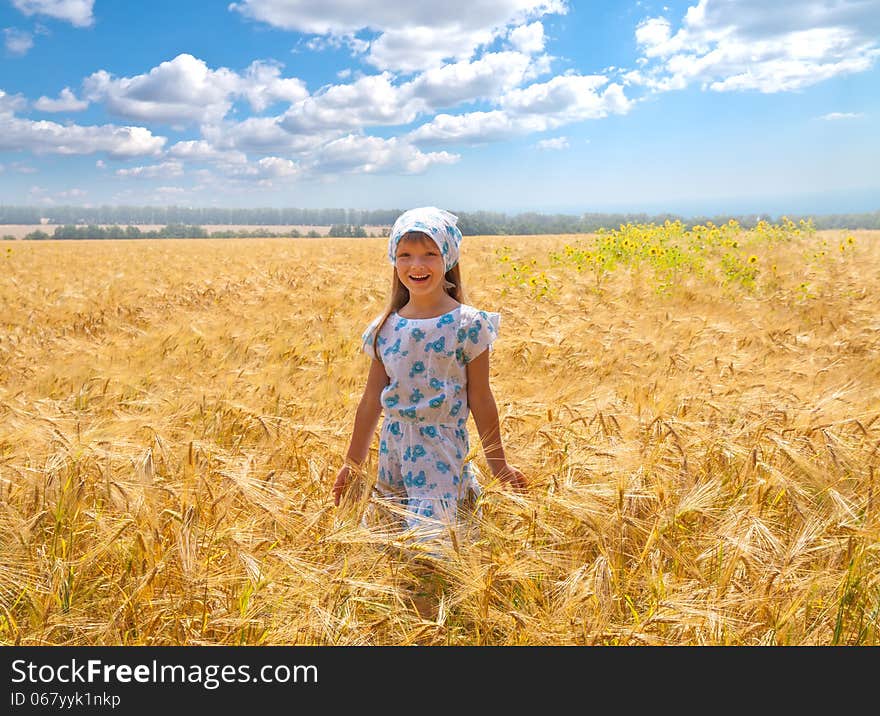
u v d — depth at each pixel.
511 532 2.19
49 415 3.04
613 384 4.07
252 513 2.26
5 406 3.36
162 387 4.10
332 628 1.71
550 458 2.64
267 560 1.96
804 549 1.96
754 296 8.71
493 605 1.89
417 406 2.38
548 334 5.41
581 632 1.73
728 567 1.91
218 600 1.85
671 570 2.02
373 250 26.11
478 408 2.46
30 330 7.41
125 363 4.90
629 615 1.85
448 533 2.04
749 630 1.77
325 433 3.03
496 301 8.48
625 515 2.18
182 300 10.45
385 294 9.52
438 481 2.36
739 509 2.27
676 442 2.69
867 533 2.06
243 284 12.46
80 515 2.21
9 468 2.43
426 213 2.44
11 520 2.09
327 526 2.19
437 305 2.46
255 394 3.75
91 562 1.97
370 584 1.83
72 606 1.88
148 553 1.95
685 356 4.65
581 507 2.17
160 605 1.83
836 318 7.08
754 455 2.49
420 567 2.08
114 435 2.80
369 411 2.56
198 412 3.38
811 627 1.80
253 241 48.50
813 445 2.68
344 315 7.68
